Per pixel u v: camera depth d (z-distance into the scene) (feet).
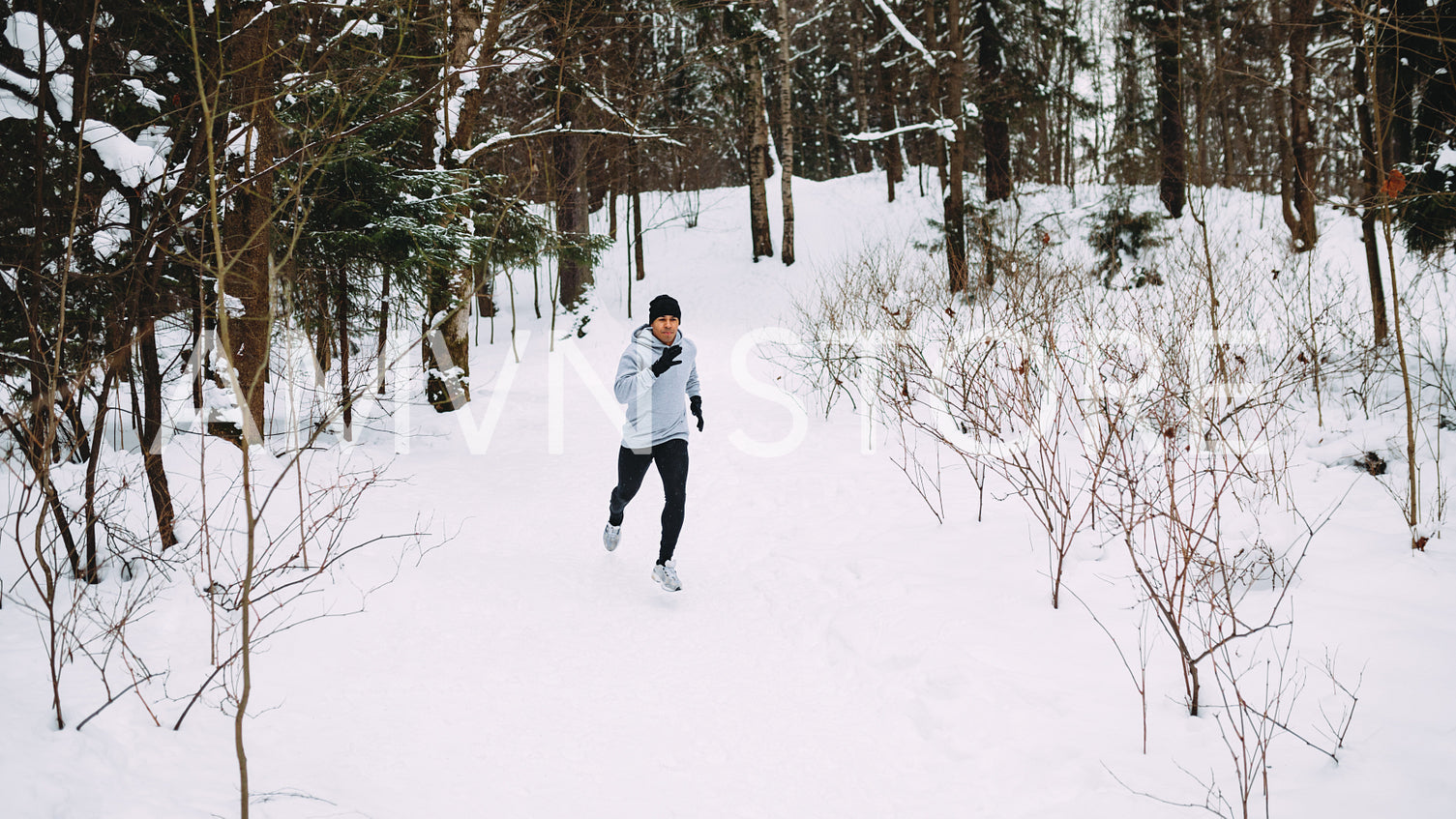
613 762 9.36
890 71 78.48
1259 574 12.46
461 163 28.58
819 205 80.89
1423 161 20.63
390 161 25.29
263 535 14.64
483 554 16.02
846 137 55.16
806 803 8.56
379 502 18.60
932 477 19.53
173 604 11.65
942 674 10.59
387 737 9.56
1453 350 24.22
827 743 9.70
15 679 9.25
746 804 8.57
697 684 11.31
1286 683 9.53
